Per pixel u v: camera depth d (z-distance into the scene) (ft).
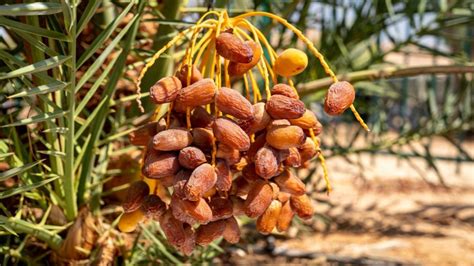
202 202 2.10
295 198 2.35
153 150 2.15
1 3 2.89
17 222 2.84
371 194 8.31
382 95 5.99
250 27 2.36
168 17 3.43
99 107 2.85
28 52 2.85
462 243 6.31
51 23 2.69
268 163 2.09
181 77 2.23
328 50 5.05
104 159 3.30
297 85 4.33
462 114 5.66
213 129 2.11
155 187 2.43
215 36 2.31
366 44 5.34
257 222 2.27
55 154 2.73
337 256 5.68
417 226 6.88
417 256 5.85
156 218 2.32
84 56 2.52
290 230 6.06
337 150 5.36
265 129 2.17
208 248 3.77
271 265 5.46
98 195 3.16
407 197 8.31
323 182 8.25
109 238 3.09
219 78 2.26
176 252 3.64
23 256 3.11
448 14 4.98
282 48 4.74
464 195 8.64
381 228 6.73
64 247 3.00
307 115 2.23
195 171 2.04
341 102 2.12
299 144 2.11
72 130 2.66
